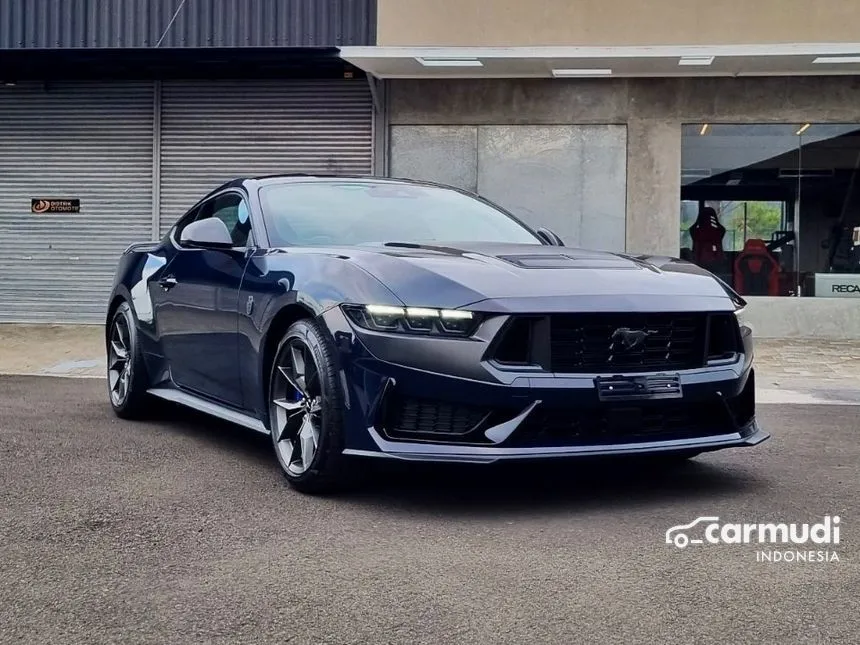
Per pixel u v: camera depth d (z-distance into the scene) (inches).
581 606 98.7
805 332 437.1
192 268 189.6
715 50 392.5
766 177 440.8
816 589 104.0
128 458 174.2
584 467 166.4
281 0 459.5
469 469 164.2
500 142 451.5
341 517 133.3
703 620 94.8
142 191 479.8
